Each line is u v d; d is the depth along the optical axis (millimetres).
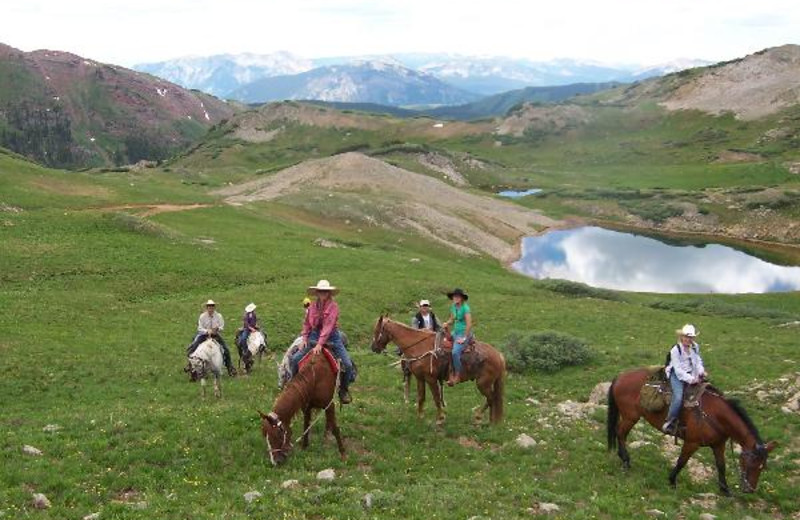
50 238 52844
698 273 90938
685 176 159250
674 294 69375
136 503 12414
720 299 67000
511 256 93250
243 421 17297
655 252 104312
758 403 22297
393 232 90000
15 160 81438
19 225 55156
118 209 70938
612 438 16656
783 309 62938
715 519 13477
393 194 109938
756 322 43875
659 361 29625
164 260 51375
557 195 143625
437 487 14273
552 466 16562
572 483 15359
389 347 35188
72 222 58312
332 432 16281
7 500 12258
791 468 16922
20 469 13656
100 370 25812
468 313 18141
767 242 113500
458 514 12680
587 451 17641
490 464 16453
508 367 28531
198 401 21984
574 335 37031
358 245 75125
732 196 129625
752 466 14367
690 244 111500
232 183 124562
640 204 133000
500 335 37062
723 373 26750
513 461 16719
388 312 43531
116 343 30094
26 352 26953
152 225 60656
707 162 181375
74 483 13312
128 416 17922
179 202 81438
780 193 126312
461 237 94562
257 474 14438
